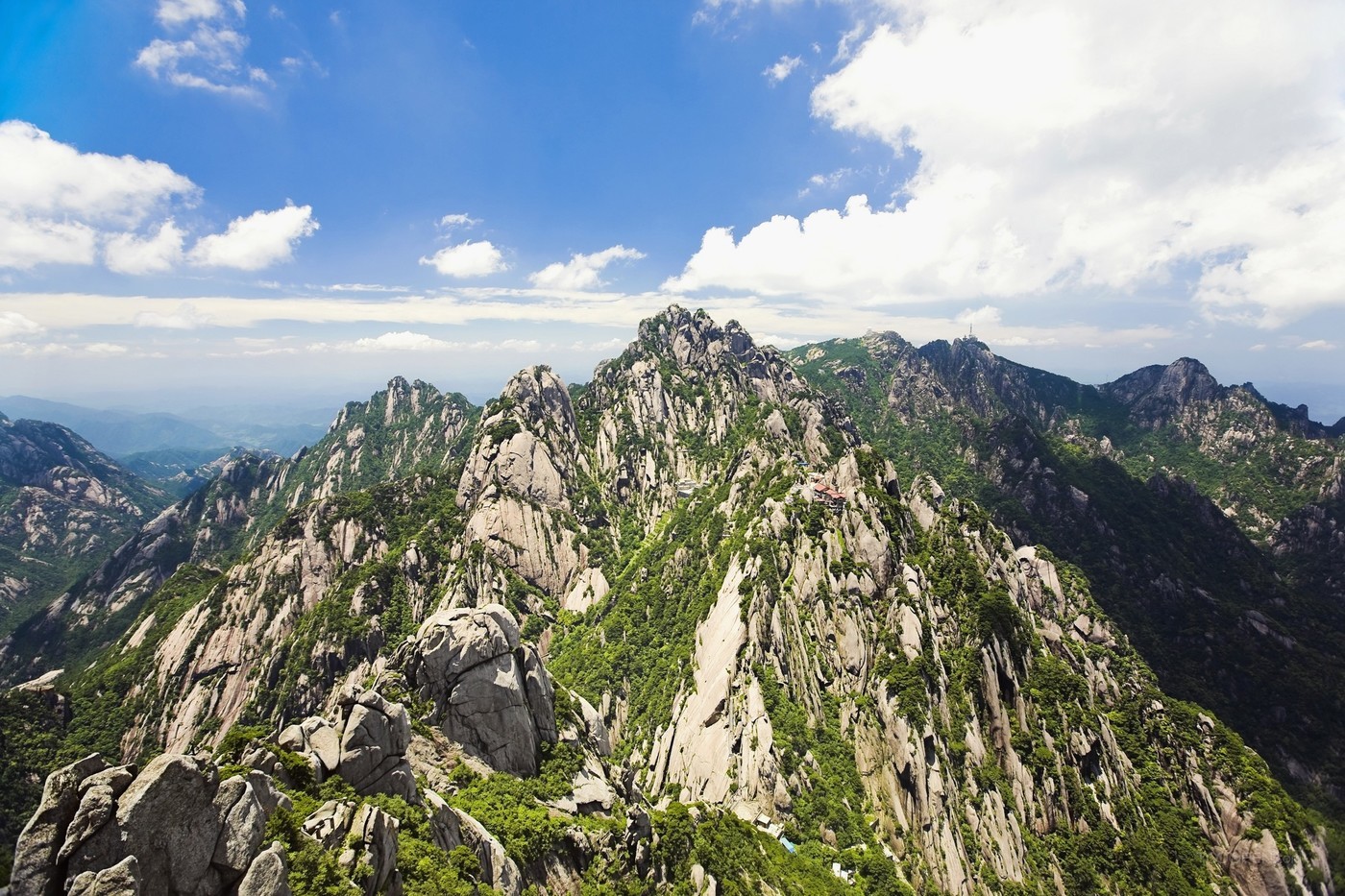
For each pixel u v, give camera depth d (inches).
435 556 7391.7
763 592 4968.0
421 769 2498.8
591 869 2433.6
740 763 4217.5
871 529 5442.9
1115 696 5561.0
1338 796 6624.0
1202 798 4758.9
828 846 3850.9
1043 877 4018.2
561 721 3238.2
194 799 1133.1
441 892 1560.0
